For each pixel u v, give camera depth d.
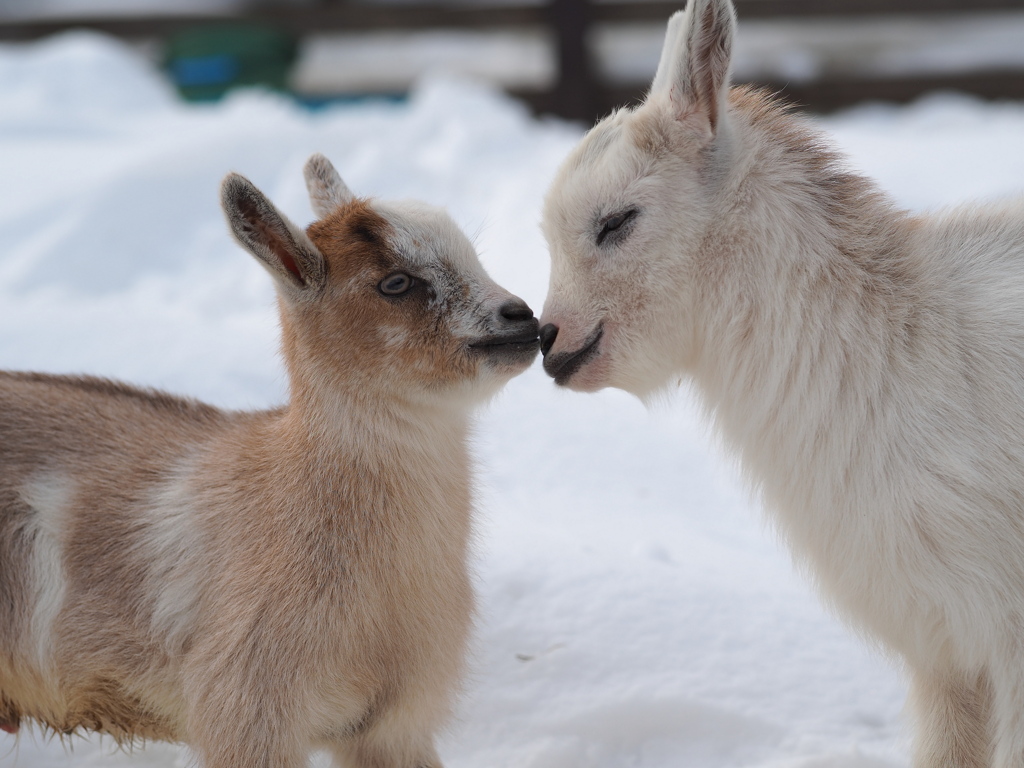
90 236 11.02
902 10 16.56
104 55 16.97
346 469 4.62
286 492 4.65
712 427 5.13
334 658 4.51
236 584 4.57
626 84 16.58
